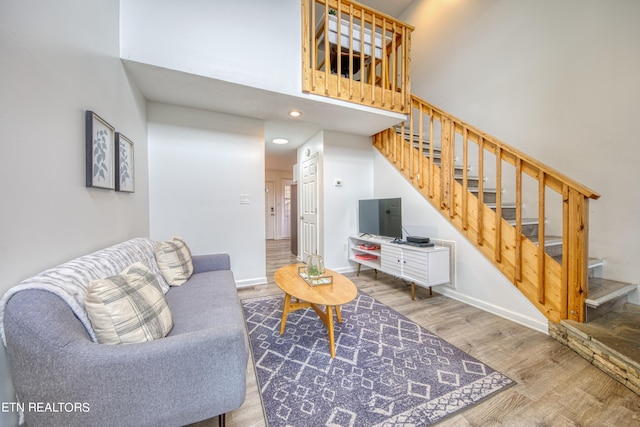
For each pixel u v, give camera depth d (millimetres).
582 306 1844
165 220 2836
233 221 3166
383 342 1925
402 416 1247
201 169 2992
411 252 2846
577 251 1854
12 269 906
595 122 2377
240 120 3170
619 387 1438
